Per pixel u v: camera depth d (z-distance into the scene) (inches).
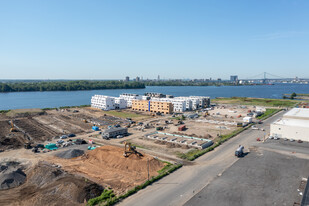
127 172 1996.8
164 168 2082.9
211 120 4557.1
